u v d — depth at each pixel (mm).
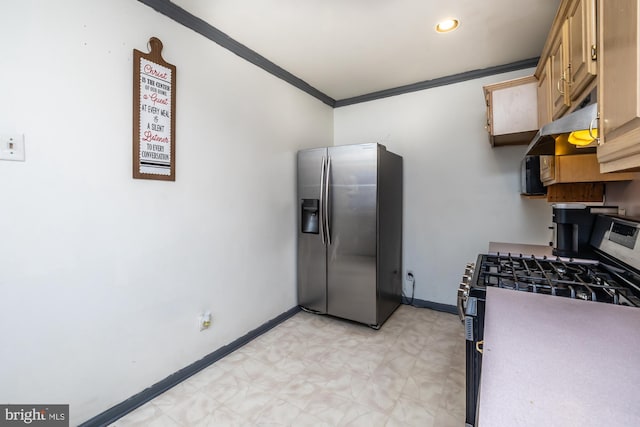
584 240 1847
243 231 2400
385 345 2375
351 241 2699
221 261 2219
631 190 1562
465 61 2607
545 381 567
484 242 2867
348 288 2734
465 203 2934
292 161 2936
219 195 2189
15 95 1271
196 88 2008
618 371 599
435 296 3117
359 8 1884
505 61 2607
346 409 1675
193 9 1881
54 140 1383
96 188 1528
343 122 3568
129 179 1660
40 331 1364
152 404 1729
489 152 2814
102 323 1569
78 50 1450
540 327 815
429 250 3121
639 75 695
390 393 1805
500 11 1912
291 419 1606
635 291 1120
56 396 1419
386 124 3305
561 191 2047
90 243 1515
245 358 2205
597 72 1023
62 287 1425
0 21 1233
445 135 2996
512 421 462
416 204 3164
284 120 2814
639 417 466
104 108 1548
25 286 1317
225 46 2197
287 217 2885
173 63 1861
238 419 1608
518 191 2711
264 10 1898
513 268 1509
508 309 948
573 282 1240
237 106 2320
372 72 2822
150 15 1735
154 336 1803
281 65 2672
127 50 1633
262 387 1873
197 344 2053
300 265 2990
